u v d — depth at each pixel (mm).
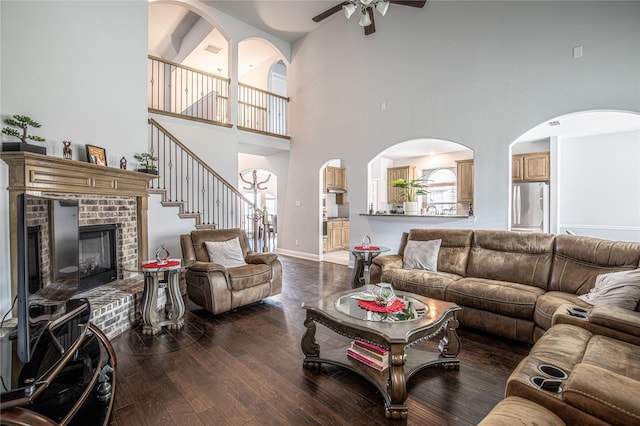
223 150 5934
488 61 4223
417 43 4945
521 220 6070
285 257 6973
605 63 3391
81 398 1490
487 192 4258
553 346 1672
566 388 1125
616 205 5594
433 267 3672
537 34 3828
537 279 3027
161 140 5090
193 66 8602
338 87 6145
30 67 2566
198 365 2303
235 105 6180
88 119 3096
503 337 2809
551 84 3736
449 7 4582
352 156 5906
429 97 4809
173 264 3029
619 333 1771
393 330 1855
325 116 6410
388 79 5320
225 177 5957
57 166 2592
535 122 3855
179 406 1832
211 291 3189
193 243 3785
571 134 5801
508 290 2775
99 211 3197
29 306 1479
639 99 3213
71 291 2139
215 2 5656
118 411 1784
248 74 8922
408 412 1782
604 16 3391
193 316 3330
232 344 2654
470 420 1718
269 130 7715
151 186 4773
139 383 2068
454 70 4539
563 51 3650
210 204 5727
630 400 1000
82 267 3055
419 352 2389
